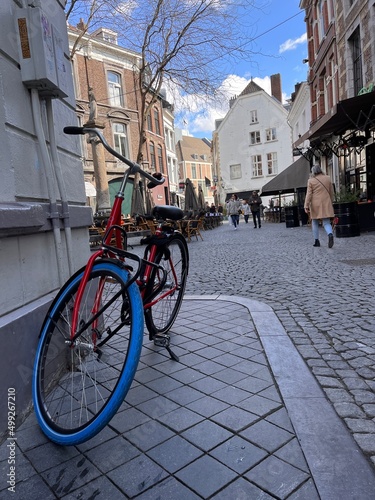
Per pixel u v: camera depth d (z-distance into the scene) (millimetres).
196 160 61531
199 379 2402
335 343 2912
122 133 27281
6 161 2088
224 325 3432
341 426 1833
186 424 1932
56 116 2777
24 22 2256
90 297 2125
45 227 2398
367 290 4422
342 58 14641
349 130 13508
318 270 5863
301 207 17375
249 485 1504
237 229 19719
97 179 13820
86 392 2223
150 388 2312
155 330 2865
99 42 24688
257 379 2371
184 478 1563
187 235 13891
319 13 18328
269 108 36250
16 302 2086
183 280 3281
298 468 1582
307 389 2189
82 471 1632
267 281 5402
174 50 12773
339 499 1399
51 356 2203
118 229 2402
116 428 1929
